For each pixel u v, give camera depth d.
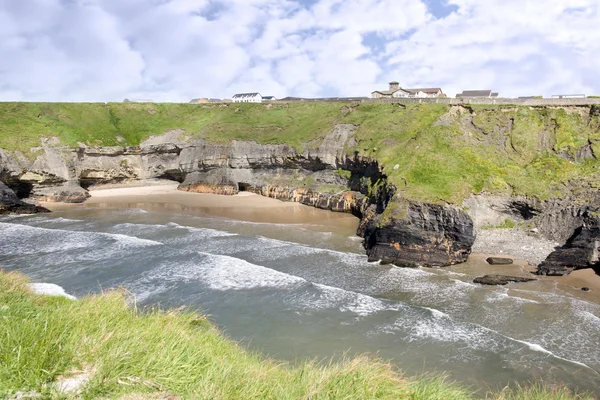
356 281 28.12
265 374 8.38
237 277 28.22
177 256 32.59
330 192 53.69
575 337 20.20
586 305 23.84
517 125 45.72
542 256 32.75
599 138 41.25
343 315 22.62
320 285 26.66
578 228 33.62
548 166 40.50
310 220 46.78
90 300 11.19
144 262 31.34
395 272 29.89
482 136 46.19
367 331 20.80
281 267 30.89
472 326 21.17
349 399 7.39
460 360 18.12
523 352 18.67
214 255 32.66
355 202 49.31
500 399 10.86
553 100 47.16
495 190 38.62
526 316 22.53
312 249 35.03
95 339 7.68
